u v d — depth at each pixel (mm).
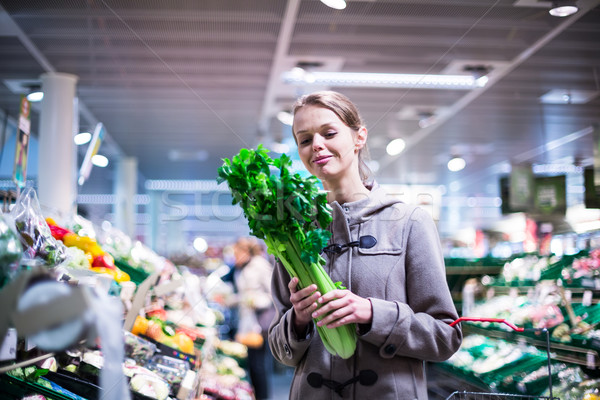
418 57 5688
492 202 14281
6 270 1285
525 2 4133
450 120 8258
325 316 1475
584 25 4582
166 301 3664
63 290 1064
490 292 4926
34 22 4684
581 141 8477
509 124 8500
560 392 3154
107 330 1142
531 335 3682
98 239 3443
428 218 1643
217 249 10617
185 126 8086
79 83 6203
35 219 1752
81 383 1838
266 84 6352
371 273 1569
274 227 1451
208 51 5445
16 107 6250
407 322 1460
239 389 3811
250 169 1446
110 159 10266
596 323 3379
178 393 2363
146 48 5270
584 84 6355
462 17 4648
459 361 4160
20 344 1432
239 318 6016
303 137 1647
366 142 1799
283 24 4910
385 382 1509
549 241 4746
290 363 1635
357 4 4500
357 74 6211
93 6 4371
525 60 5562
